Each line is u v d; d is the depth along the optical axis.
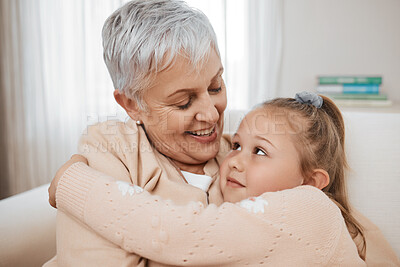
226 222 0.67
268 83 2.09
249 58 2.08
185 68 0.75
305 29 2.06
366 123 1.10
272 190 0.82
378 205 1.07
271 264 0.68
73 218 0.78
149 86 0.78
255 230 0.67
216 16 2.07
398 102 1.97
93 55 2.35
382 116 1.10
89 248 0.74
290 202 0.70
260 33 2.07
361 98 1.82
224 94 0.88
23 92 2.50
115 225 0.69
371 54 2.00
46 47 2.46
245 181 0.83
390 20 1.95
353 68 2.03
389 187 1.06
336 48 2.04
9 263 0.92
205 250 0.66
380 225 1.06
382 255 0.98
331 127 0.90
